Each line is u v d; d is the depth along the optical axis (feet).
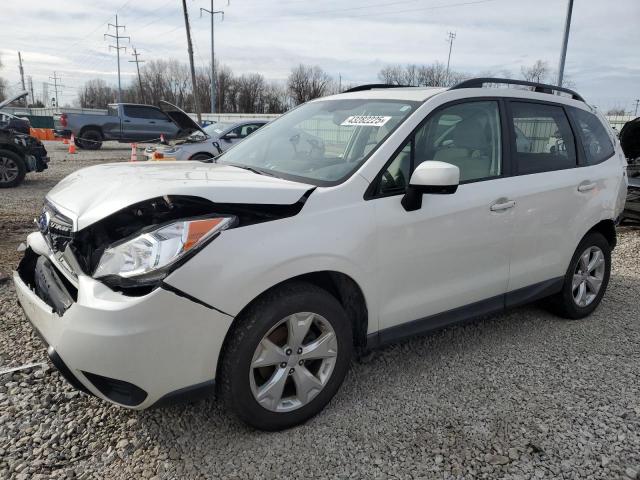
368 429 9.00
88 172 10.28
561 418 9.46
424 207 9.84
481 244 10.91
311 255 8.36
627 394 10.34
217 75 245.24
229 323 7.79
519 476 7.95
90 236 8.07
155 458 8.17
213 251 7.55
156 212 8.07
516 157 11.74
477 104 11.29
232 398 8.14
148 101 264.52
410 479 7.84
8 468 7.84
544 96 12.91
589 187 13.16
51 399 9.64
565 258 13.03
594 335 13.14
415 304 10.19
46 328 8.02
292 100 239.71
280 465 8.07
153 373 7.43
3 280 15.17
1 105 26.84
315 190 8.87
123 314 7.15
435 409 9.64
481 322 13.79
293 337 8.49
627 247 22.36
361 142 10.19
